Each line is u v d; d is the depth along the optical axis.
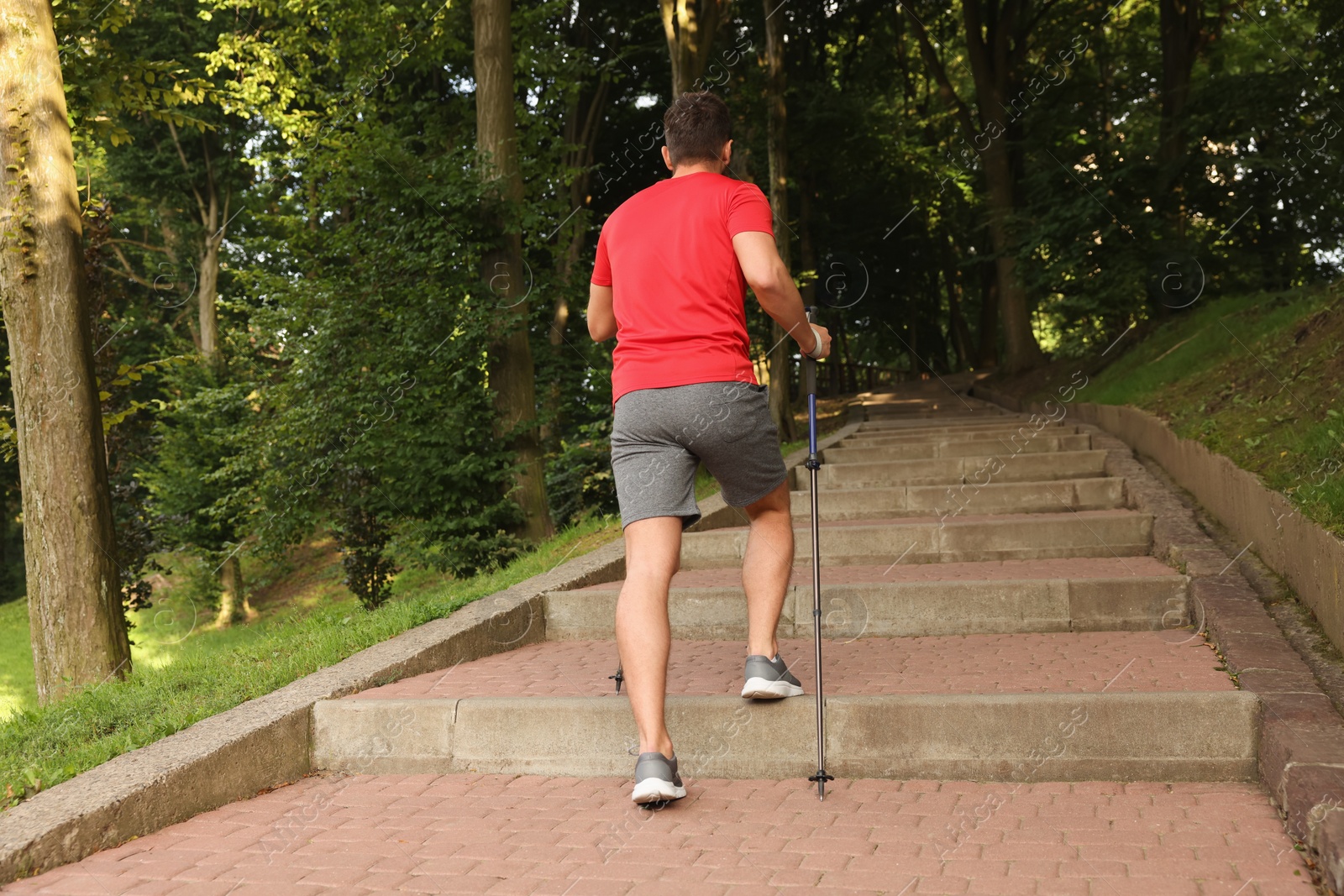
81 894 2.42
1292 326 8.19
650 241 3.01
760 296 2.95
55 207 6.89
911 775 3.06
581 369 16.17
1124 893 2.16
